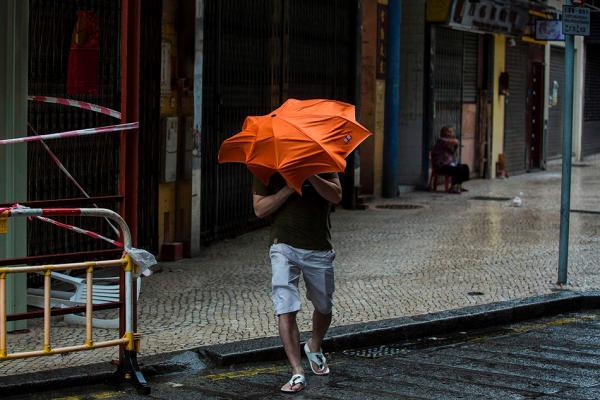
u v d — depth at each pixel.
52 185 10.97
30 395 7.76
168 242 13.79
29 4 10.34
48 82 10.75
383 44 22.02
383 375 8.51
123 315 8.07
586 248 15.42
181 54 13.71
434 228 17.50
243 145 7.86
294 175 7.54
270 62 16.91
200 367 8.69
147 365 8.39
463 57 26.28
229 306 10.88
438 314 10.51
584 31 12.09
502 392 7.95
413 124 24.02
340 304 11.02
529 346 9.73
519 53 29.92
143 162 12.93
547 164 33.62
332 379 8.34
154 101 13.07
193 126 13.82
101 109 8.51
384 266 13.58
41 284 10.85
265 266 13.46
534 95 31.66
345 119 7.72
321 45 18.91
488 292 11.85
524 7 28.27
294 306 7.91
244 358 8.84
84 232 8.38
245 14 15.98
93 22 9.65
